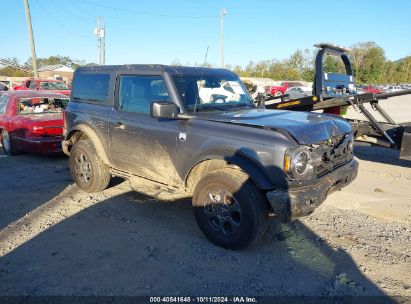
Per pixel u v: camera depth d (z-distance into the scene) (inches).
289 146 143.1
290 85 1641.2
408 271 148.8
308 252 163.0
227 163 166.4
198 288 137.6
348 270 149.1
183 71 190.9
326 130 162.7
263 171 147.2
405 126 261.9
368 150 381.1
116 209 211.5
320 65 307.4
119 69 210.8
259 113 182.7
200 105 184.1
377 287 138.1
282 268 150.8
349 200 226.2
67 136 243.3
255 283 140.6
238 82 218.7
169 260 156.7
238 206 155.5
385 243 171.3
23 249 165.3
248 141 151.5
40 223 192.2
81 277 143.9
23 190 244.1
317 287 138.3
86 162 233.1
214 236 166.9
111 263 154.0
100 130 216.4
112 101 211.6
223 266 152.3
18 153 351.6
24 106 355.6
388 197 232.7
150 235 179.3
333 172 164.2
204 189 166.1
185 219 198.2
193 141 168.2
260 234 156.3
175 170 180.1
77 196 232.1
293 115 179.6
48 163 319.3
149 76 192.1
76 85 240.7
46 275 145.1
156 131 183.9
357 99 284.8
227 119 165.5
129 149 201.0
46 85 748.6
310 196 146.4
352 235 178.9
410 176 283.0
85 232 182.4
